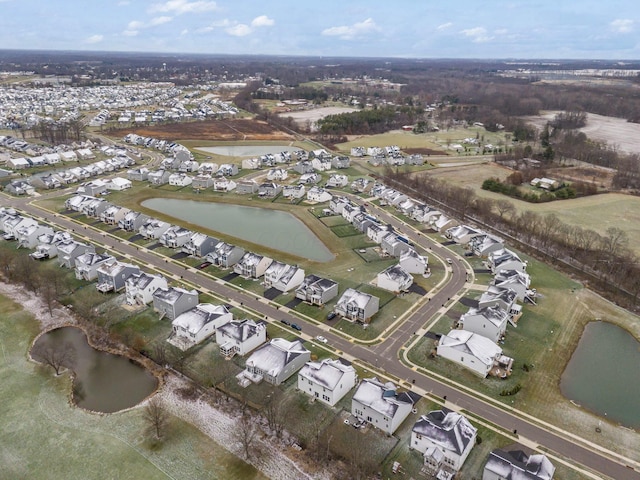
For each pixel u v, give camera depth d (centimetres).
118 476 6125
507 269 11412
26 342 8900
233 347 8519
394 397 7125
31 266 11094
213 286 10912
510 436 6819
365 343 8906
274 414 6900
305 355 8250
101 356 8594
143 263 11981
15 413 7188
